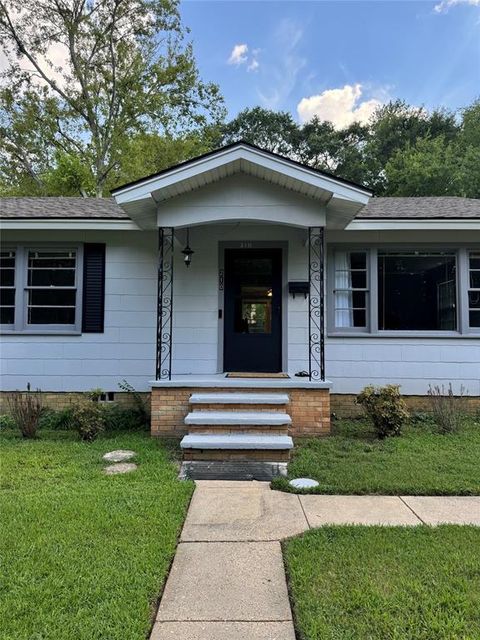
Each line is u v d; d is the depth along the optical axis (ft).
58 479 14.20
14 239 24.53
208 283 24.73
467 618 7.36
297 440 19.04
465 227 22.86
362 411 23.67
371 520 11.42
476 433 20.11
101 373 24.47
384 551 9.62
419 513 11.87
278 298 24.77
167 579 8.73
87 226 23.71
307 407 19.77
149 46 69.21
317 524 11.18
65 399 24.38
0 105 66.85
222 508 12.26
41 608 7.56
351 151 100.58
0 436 20.10
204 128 73.82
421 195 81.87
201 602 7.99
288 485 13.79
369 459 16.37
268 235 24.58
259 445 16.35
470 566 8.95
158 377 20.63
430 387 23.72
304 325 24.31
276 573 8.97
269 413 18.54
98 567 8.86
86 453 17.13
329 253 24.36
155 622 7.42
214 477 14.82
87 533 10.28
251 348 24.72
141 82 69.31
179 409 19.90
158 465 15.69
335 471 15.05
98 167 67.72
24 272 24.63
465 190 80.23
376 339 23.95
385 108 104.94
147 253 24.72
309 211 20.06
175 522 10.97
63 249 24.77
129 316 24.62
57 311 24.85
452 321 24.17
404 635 6.97
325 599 7.89
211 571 9.03
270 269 24.94
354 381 23.94
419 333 23.90
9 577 8.46
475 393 23.56
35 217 23.43
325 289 24.26
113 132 68.18
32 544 9.73
